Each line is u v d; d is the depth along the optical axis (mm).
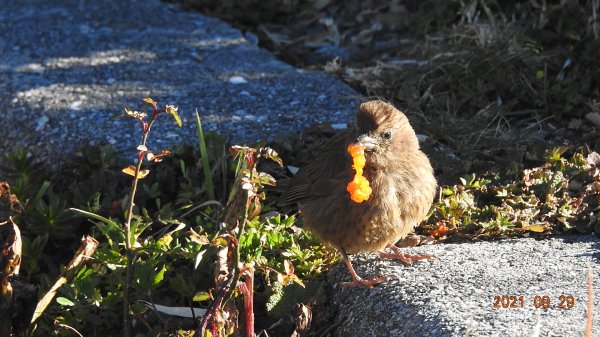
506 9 14836
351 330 8539
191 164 11391
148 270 8797
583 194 10164
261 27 16094
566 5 13961
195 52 14961
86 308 8789
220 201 10672
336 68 14398
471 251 9273
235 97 13367
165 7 16719
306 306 8555
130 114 7953
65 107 13148
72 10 16594
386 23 15648
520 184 10500
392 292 8500
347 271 9227
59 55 14953
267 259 9367
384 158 8938
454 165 11172
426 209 9289
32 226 10312
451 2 15023
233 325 7926
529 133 12031
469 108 12898
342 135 9492
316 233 9398
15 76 14156
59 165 12133
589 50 13172
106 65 14547
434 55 13781
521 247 9297
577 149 11367
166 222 9344
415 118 12531
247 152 7836
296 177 9742
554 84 12953
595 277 8414
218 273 8328
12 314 8867
